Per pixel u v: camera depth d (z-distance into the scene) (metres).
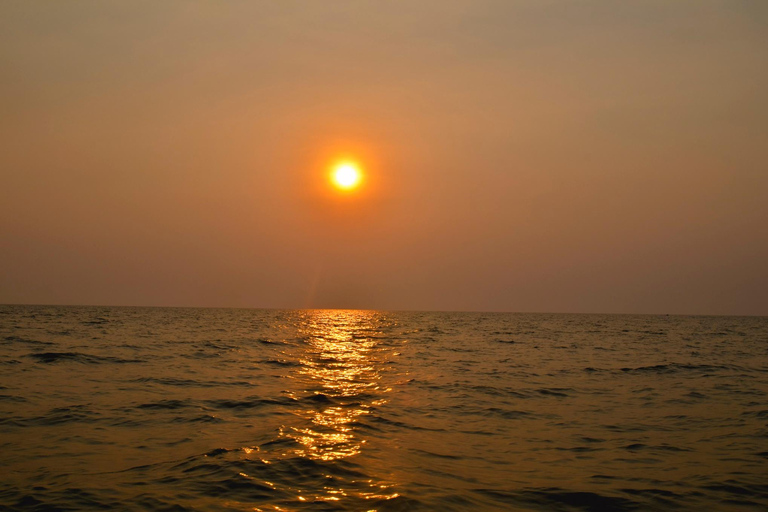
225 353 38.16
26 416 16.62
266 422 16.64
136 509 9.63
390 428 16.41
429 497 10.52
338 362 34.38
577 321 144.50
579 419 18.34
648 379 28.27
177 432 15.25
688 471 12.66
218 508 9.70
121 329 65.06
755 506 10.55
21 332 54.00
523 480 11.86
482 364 34.69
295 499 10.21
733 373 31.19
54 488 10.61
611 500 10.73
